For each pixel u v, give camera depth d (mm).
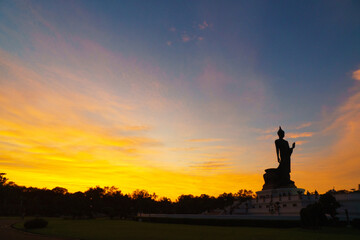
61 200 183250
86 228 71688
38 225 71312
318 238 43531
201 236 49969
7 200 189875
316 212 57344
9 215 179875
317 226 57656
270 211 88688
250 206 101250
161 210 183250
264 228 65938
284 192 97812
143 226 79312
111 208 157875
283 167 102562
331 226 61062
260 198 99375
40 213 185250
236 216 80000
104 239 46531
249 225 72125
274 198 91875
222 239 44938
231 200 177375
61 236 52031
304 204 81438
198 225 83688
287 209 84000
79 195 167000
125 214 155000
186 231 60594
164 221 100938
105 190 198125
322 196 62469
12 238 49000
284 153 103375
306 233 51469
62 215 182625
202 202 172750
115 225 85000
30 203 194750
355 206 71812
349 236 45906
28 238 48969
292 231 56125
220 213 109812
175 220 96250
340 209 74125
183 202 179000
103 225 84875
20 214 183000
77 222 106062
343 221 61000
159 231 61250
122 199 191500
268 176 104562
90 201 166250
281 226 64938
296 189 98125
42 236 52281
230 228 67500
